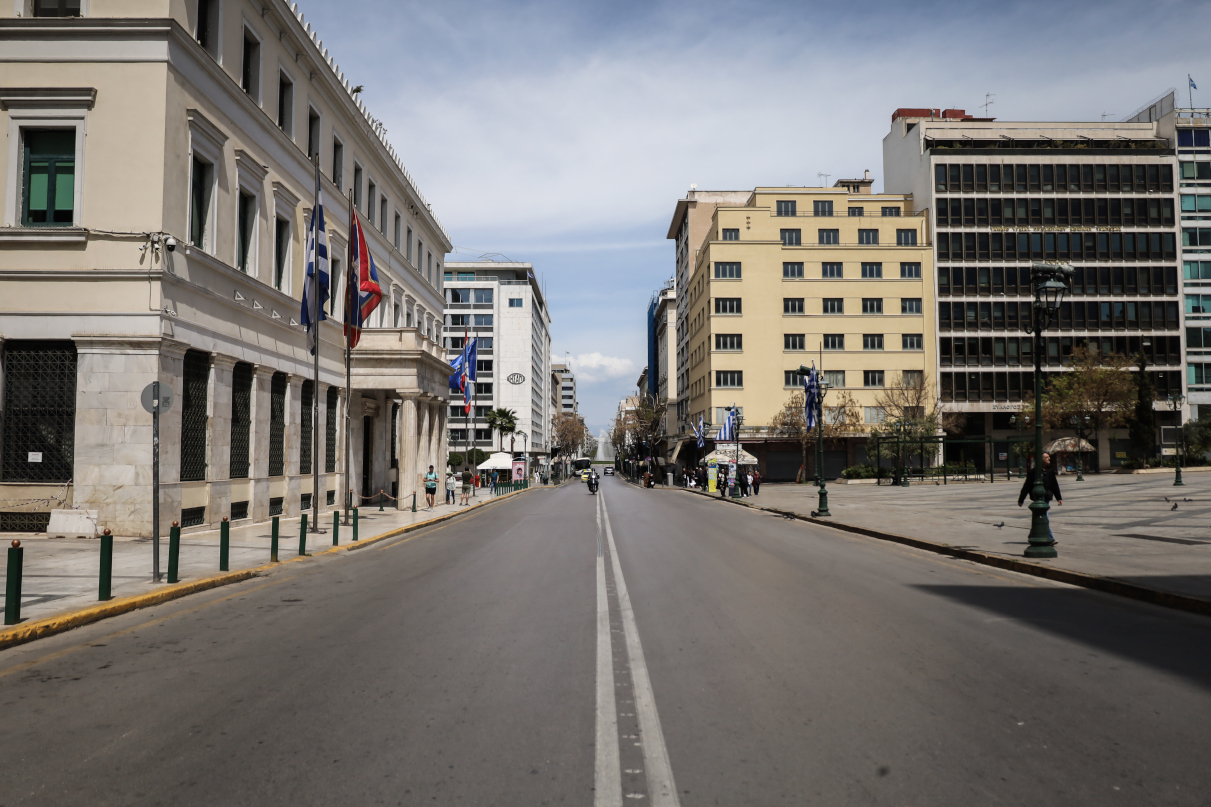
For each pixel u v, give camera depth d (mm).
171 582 10484
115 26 16938
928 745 4328
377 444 34875
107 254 16766
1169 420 67500
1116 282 68688
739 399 67875
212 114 19078
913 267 69250
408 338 30453
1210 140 69562
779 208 72375
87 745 4457
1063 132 71188
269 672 6039
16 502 16625
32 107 16859
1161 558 12414
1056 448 58031
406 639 7176
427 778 3906
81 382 16641
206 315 18859
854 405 65000
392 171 35469
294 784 3852
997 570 12305
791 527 21969
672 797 3660
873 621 7891
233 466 20750
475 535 19438
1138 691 5371
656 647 6738
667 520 24359
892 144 78500
